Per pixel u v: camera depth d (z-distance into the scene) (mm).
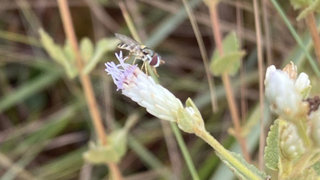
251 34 279
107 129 292
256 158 251
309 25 175
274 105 111
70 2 305
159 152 286
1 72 295
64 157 278
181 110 122
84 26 311
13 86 302
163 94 127
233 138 247
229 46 214
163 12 301
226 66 207
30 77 299
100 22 302
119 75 130
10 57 293
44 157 291
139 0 299
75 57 220
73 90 288
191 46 304
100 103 296
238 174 120
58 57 216
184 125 122
